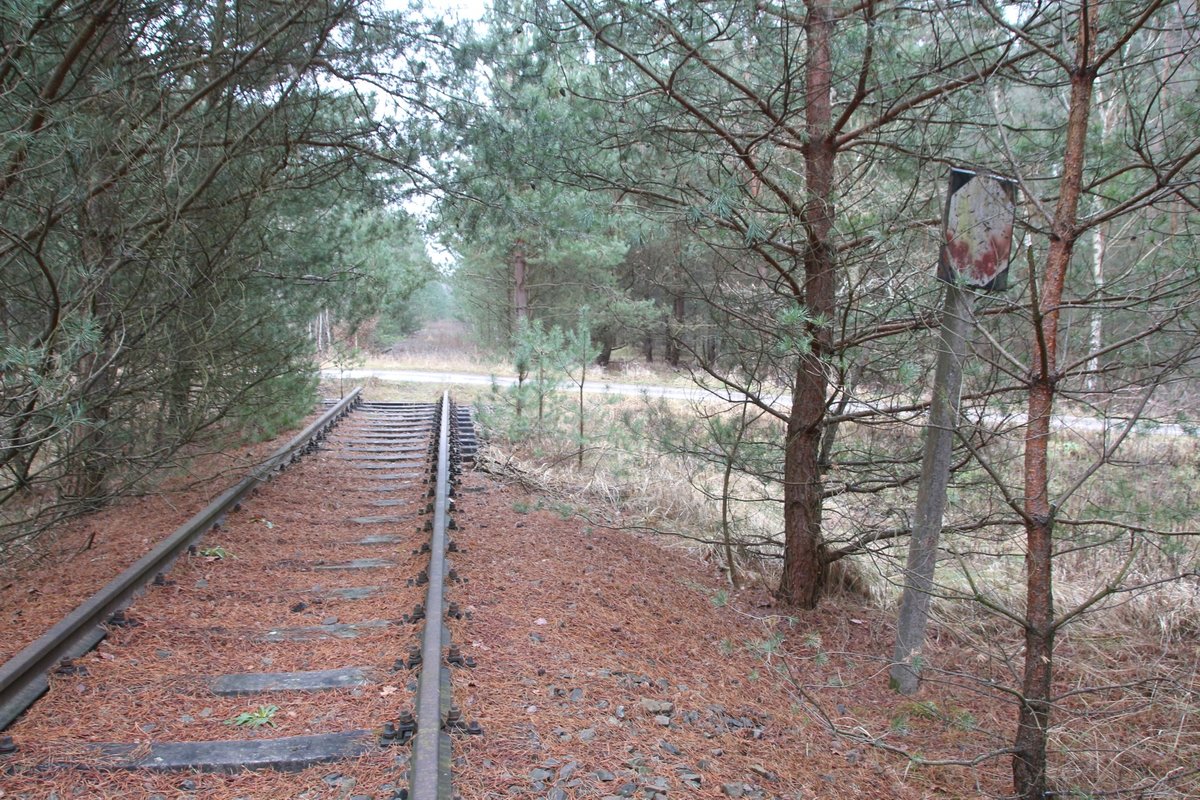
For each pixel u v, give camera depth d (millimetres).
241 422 8383
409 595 4836
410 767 2881
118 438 6102
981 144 5398
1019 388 4660
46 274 4453
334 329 13359
